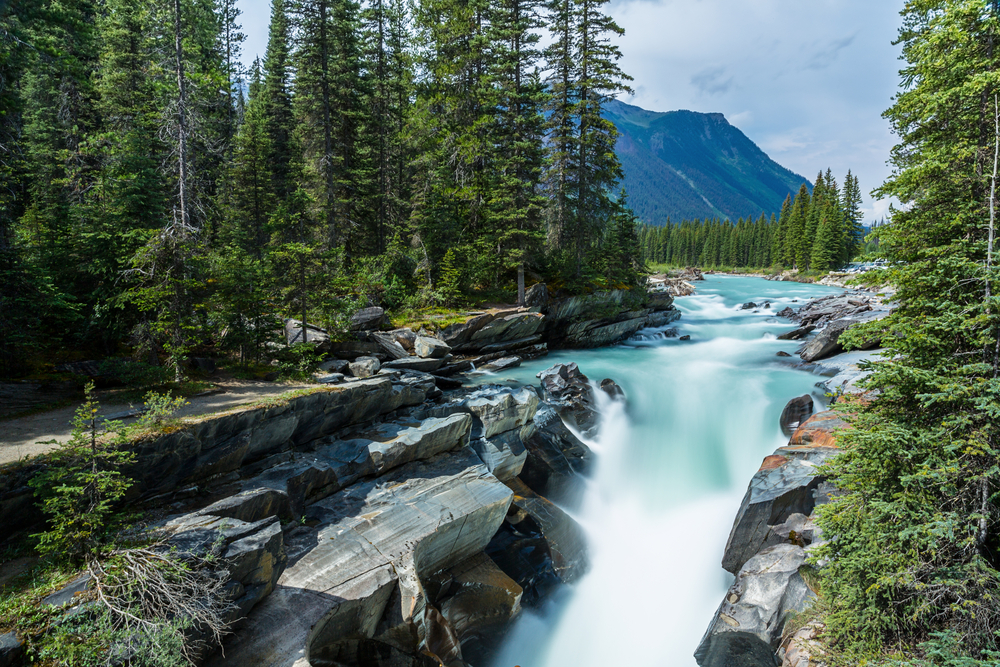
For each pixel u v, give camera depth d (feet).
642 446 71.46
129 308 59.00
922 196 34.45
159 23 60.90
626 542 59.31
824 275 282.36
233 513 35.58
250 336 62.85
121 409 44.86
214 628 26.78
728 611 41.01
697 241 454.40
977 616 28.48
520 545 51.44
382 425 54.54
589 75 119.85
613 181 125.39
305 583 34.19
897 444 30.86
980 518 29.25
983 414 28.63
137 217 61.31
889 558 30.94
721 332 133.28
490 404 60.18
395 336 85.30
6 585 26.81
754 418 72.02
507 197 108.37
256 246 105.09
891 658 30.35
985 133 31.60
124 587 25.99
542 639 46.85
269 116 129.80
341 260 98.53
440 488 47.60
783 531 45.44
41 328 54.34
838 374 77.71
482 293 114.73
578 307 121.70
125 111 89.40
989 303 27.91
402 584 36.99
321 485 44.14
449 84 113.29
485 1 109.91
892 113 35.73
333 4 99.25
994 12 29.76
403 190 131.44
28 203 83.10
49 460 31.19
